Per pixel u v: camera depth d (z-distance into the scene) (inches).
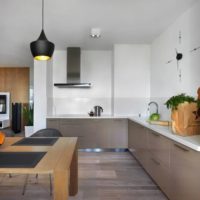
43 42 87.8
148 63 194.4
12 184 118.9
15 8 114.2
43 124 186.5
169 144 91.3
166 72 150.6
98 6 112.6
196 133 86.7
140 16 126.4
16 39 170.9
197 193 67.4
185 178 76.0
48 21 133.0
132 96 194.2
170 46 142.4
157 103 171.2
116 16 126.0
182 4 110.8
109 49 209.6
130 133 177.5
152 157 116.6
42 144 89.1
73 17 126.8
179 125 87.1
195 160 68.6
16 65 282.5
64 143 91.3
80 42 182.9
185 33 119.8
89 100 213.6
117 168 145.3
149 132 122.0
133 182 121.6
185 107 86.0
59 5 111.0
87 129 187.0
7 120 288.5
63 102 212.5
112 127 187.8
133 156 172.9
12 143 90.9
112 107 205.6
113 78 198.1
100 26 143.0
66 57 209.5
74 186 103.7
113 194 106.6
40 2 107.4
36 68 187.3
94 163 156.2
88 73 213.9
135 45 193.6
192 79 112.1
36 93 187.0
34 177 128.2
